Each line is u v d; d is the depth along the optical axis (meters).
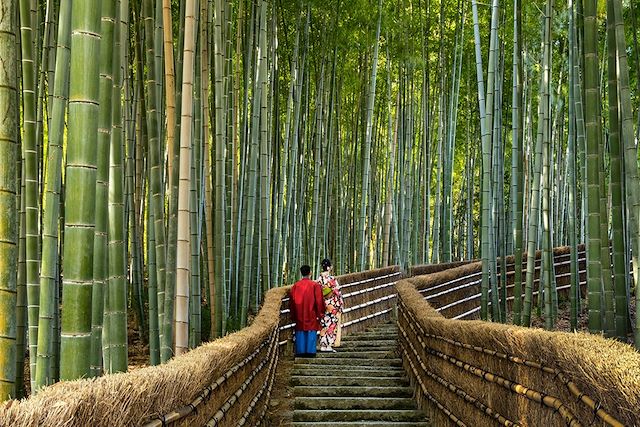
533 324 9.82
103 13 3.34
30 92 4.20
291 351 8.41
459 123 15.80
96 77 2.80
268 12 9.35
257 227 9.28
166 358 4.98
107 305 4.16
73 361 2.74
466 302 10.62
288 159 10.95
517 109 8.13
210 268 7.22
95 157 2.80
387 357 8.10
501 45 9.98
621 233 5.72
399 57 11.84
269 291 8.05
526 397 3.15
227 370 3.55
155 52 5.23
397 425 5.61
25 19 4.04
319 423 5.73
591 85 5.07
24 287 4.96
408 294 7.30
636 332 4.69
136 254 7.92
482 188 7.73
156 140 5.07
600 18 9.88
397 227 13.57
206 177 7.12
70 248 2.75
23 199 5.02
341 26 10.65
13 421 1.43
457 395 4.59
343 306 9.60
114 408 1.86
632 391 1.84
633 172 4.85
